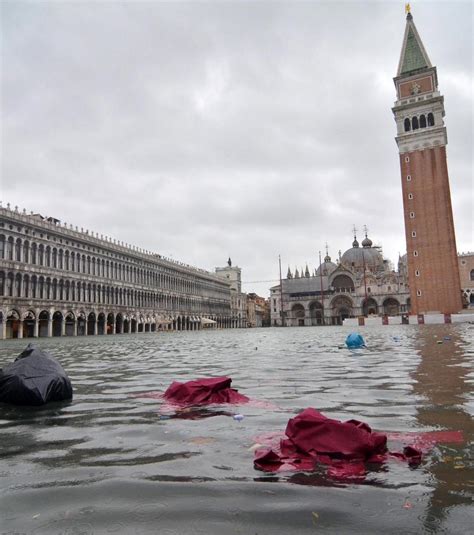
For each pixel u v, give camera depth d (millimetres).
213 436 7301
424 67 101688
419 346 27375
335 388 11992
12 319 67500
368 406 9469
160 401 10688
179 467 5789
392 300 152000
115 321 95375
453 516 4277
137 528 4176
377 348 26625
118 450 6637
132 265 104562
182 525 4207
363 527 4102
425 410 8969
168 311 120000
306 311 166625
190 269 136875
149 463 5984
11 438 7426
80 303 82688
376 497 4730
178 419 8641
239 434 7398
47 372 10953
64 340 54156
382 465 5691
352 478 5277
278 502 4660
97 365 20062
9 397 10430
